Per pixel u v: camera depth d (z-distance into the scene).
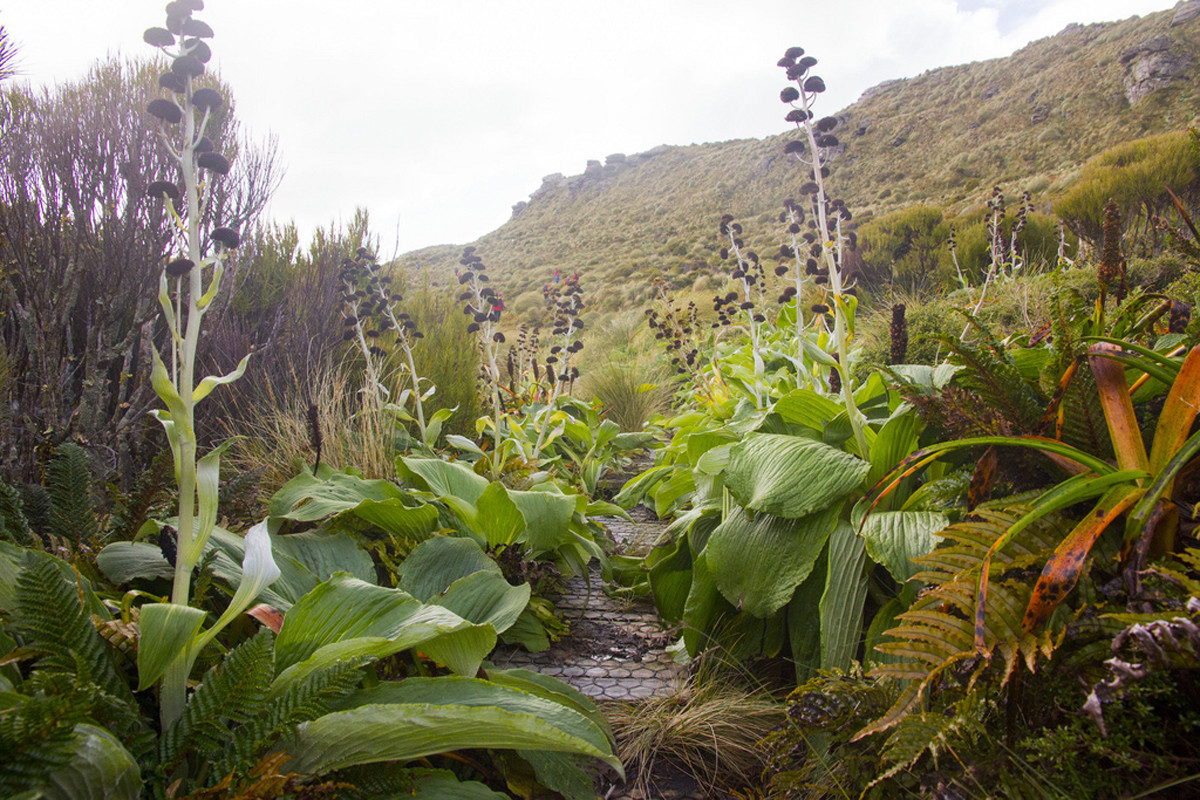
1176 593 1.07
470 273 3.99
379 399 3.92
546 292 5.68
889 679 1.41
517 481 3.79
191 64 1.48
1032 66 37.78
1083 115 30.38
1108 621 1.12
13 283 2.90
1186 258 1.70
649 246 38.22
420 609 1.61
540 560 3.32
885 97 46.38
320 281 4.74
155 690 1.41
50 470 1.88
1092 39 36.31
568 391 6.77
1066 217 8.57
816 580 2.09
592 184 66.56
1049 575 1.11
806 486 2.00
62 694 1.01
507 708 1.50
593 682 2.33
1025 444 1.39
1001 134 32.97
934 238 10.09
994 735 1.17
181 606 1.32
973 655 1.17
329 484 2.67
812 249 2.96
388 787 1.28
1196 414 1.20
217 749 1.23
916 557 1.49
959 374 1.63
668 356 7.09
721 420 4.66
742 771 1.81
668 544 2.88
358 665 1.30
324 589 1.63
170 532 1.76
